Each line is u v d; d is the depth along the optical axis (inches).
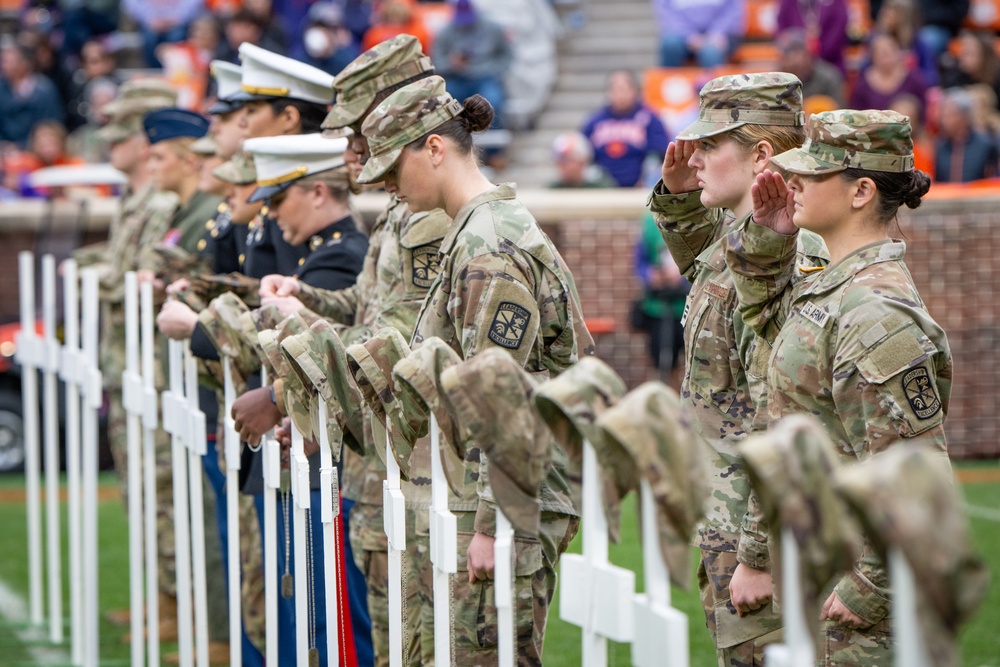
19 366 1439.5
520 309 456.1
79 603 789.2
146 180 937.5
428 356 375.9
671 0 1902.1
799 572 241.1
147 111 936.3
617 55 2062.0
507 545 343.3
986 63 1749.5
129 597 942.4
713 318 468.4
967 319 1419.8
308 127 713.6
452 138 485.4
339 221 651.5
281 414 506.0
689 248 519.8
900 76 1664.6
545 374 481.1
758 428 453.1
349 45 1854.1
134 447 699.4
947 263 1417.3
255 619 661.9
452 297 470.9
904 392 396.8
